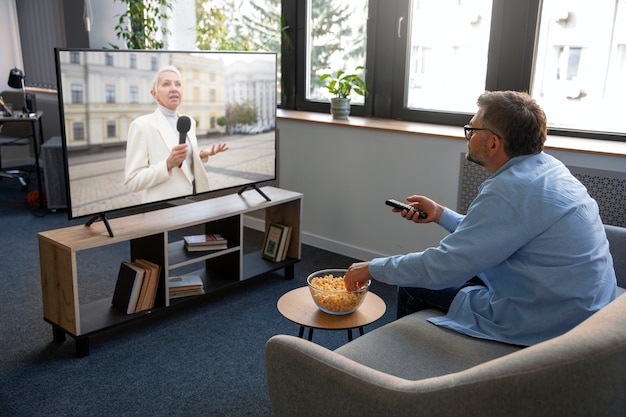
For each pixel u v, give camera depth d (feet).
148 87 9.26
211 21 15.89
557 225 5.93
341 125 12.59
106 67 8.69
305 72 14.47
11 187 18.39
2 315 9.99
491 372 3.99
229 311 10.35
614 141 10.56
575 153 9.96
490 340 6.31
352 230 13.01
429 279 6.14
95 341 9.23
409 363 5.92
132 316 9.29
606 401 3.78
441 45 12.28
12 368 8.42
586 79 10.80
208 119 10.21
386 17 12.81
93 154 8.77
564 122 11.18
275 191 11.81
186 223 9.57
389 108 13.23
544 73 11.18
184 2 16.28
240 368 8.54
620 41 10.34
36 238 13.79
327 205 13.33
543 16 10.97
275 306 10.57
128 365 8.57
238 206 10.66
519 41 11.23
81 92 8.46
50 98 19.40
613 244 7.68
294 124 13.46
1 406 7.54
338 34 13.76
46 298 9.02
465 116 12.10
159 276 9.61
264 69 10.96
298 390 5.10
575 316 5.90
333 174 13.05
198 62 9.86
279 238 11.68
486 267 5.99
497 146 6.44
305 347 5.07
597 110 10.82
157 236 9.49
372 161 12.35
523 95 6.52
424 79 12.67
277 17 14.65
